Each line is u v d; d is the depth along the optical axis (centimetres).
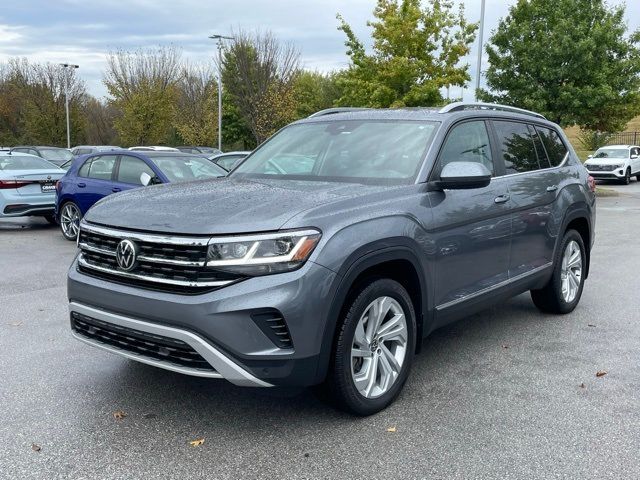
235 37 3953
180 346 329
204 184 434
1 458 329
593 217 636
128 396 409
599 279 776
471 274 450
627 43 2286
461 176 400
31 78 5553
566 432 359
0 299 677
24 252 999
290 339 326
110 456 332
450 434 356
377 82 2358
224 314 317
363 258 350
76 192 1063
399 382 394
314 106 6078
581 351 502
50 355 489
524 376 447
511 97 2288
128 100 4400
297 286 324
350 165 441
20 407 392
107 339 368
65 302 665
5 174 1201
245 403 399
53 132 5384
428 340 533
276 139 521
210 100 4584
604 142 4212
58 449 339
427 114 470
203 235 327
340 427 365
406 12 2334
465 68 2369
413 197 400
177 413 384
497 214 471
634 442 346
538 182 537
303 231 330
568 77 2225
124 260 349
